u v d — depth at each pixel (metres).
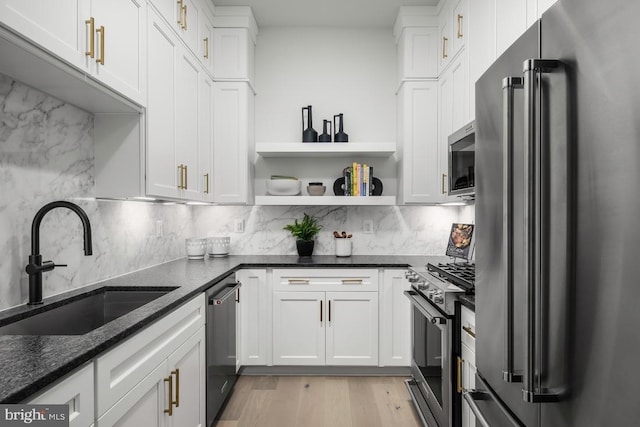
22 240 1.48
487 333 1.27
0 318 1.28
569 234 0.79
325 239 3.29
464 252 2.38
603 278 0.69
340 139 3.11
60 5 1.25
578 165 0.76
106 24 1.52
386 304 2.79
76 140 1.77
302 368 2.86
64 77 1.39
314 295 2.79
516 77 1.00
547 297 0.86
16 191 1.46
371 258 3.08
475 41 2.15
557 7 0.84
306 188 3.29
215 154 2.95
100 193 1.90
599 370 0.70
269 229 3.30
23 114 1.48
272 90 3.33
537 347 0.88
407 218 3.29
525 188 0.89
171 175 2.15
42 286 1.58
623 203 0.64
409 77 2.94
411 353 2.44
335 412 2.32
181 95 2.30
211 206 3.30
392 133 3.32
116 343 1.11
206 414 1.96
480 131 1.33
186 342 1.69
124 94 1.65
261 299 2.80
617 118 0.66
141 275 2.19
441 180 2.84
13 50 1.15
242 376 2.85
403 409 2.36
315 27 3.32
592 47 0.73
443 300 1.80
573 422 0.78
